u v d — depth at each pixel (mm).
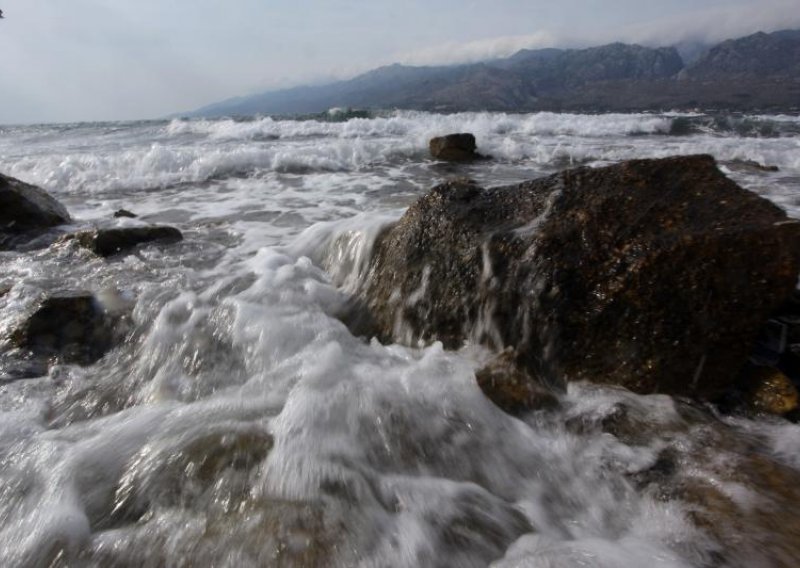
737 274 3076
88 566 2164
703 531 2309
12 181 7457
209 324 4191
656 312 3234
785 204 8055
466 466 2824
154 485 2545
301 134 20203
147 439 2898
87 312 4375
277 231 7242
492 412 3154
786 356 3471
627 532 2416
